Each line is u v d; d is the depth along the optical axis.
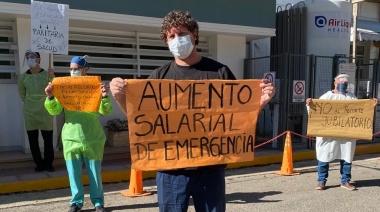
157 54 9.84
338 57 10.29
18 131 8.28
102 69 9.05
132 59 9.46
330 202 5.87
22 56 7.79
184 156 2.97
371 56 15.28
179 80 2.98
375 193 6.39
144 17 8.51
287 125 9.52
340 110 6.43
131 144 2.93
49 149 7.14
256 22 9.99
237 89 3.06
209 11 9.32
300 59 10.81
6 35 7.98
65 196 6.20
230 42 10.30
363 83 11.09
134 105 2.93
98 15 7.98
